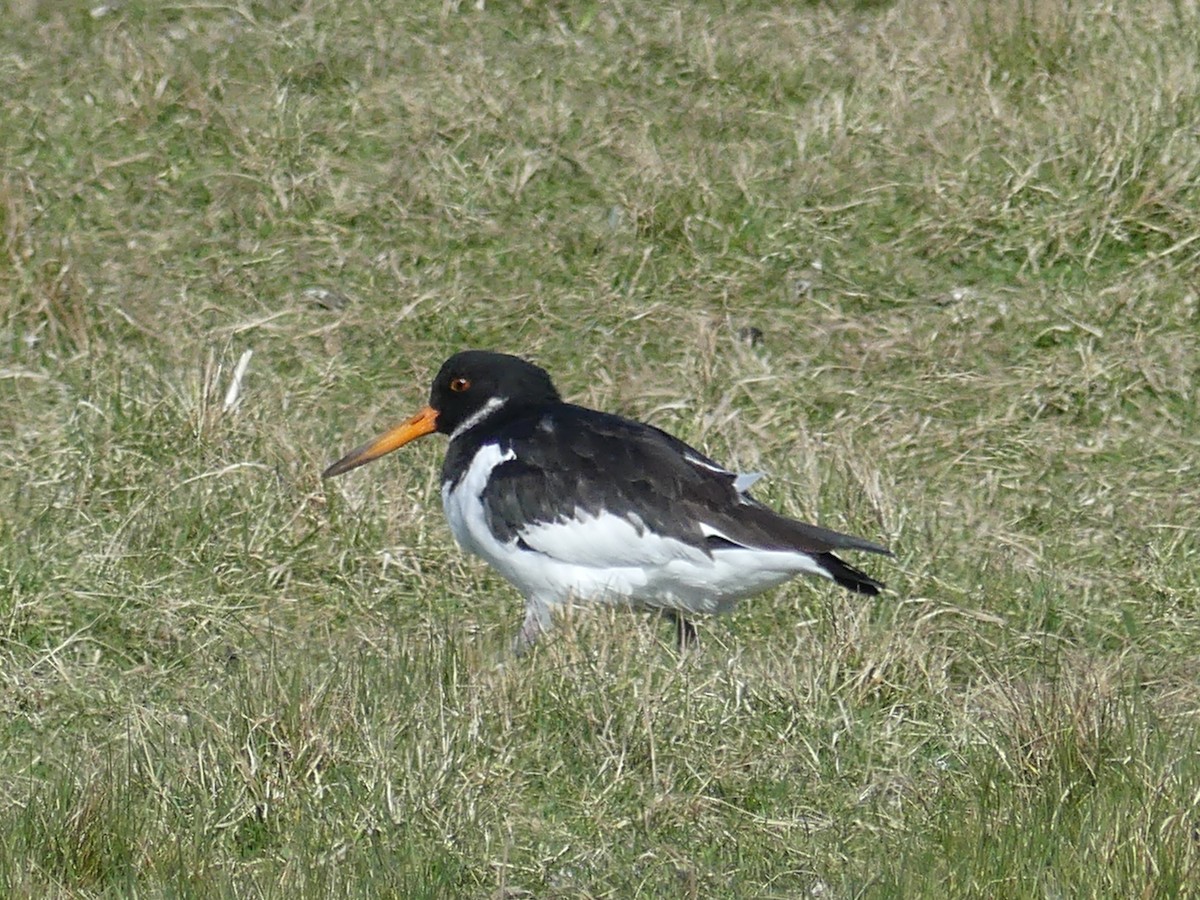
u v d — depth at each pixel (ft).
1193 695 33.32
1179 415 44.01
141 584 36.70
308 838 27.73
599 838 28.45
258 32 58.80
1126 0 57.16
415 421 37.88
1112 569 38.19
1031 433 43.34
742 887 27.22
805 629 35.22
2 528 37.78
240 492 39.22
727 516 33.35
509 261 49.55
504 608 37.27
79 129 54.03
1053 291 48.03
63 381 44.34
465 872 27.48
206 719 30.19
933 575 37.22
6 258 47.09
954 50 55.47
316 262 49.52
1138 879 25.49
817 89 56.13
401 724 29.99
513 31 59.72
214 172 52.19
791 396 44.68
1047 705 30.35
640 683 31.01
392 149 53.31
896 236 50.08
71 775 28.96
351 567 38.11
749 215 50.57
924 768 30.27
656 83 56.65
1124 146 49.96
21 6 60.64
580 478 33.96
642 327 47.21
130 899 26.20
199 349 45.16
